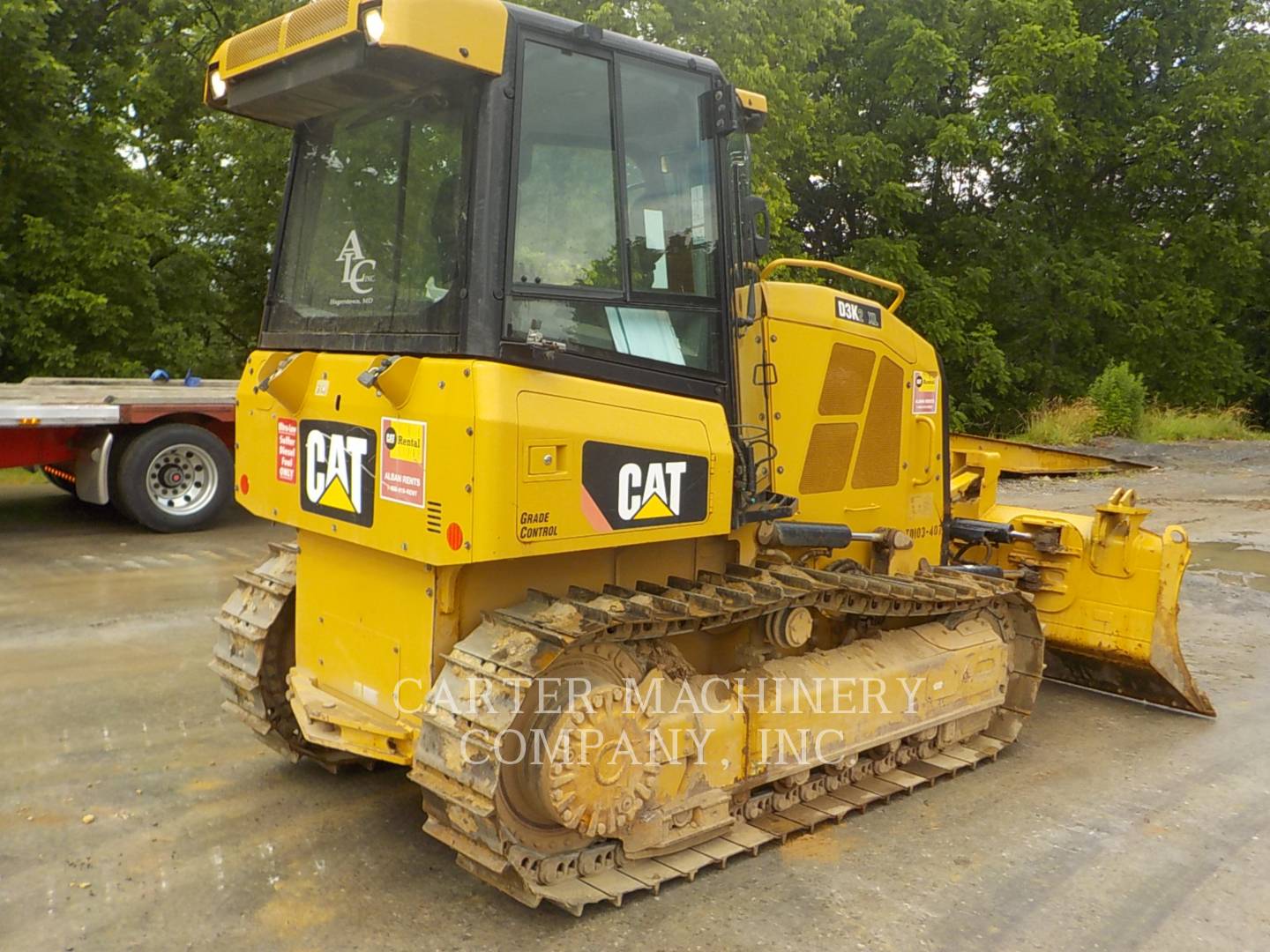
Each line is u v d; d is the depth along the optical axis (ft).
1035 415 69.92
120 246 45.98
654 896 11.99
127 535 31.19
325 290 12.92
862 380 15.92
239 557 28.63
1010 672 17.44
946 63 71.77
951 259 79.30
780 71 51.90
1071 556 19.27
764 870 12.74
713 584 13.01
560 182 11.23
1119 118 81.82
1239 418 76.89
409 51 10.12
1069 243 79.10
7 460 30.53
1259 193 79.82
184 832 13.25
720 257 12.87
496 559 10.72
